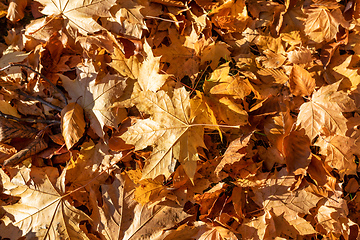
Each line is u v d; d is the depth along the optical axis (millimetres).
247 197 1094
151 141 1039
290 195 1075
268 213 1077
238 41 1116
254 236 1071
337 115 1044
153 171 1031
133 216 1053
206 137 1096
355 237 1099
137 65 1076
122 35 1087
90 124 1063
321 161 1082
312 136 1055
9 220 1045
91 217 1061
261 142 1105
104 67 1091
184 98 1036
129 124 1076
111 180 1080
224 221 1073
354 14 1102
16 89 1079
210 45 1093
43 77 1058
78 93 1068
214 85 1077
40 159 1077
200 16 1097
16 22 1105
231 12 1108
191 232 1062
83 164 1073
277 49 1112
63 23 1075
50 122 1079
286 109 1089
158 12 1098
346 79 1097
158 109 1044
